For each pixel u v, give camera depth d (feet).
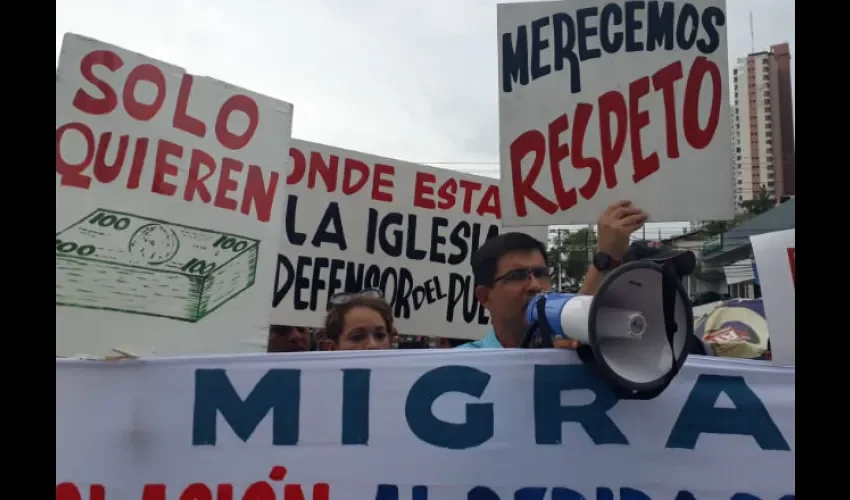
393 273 14.60
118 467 7.59
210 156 8.61
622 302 6.41
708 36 9.62
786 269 7.49
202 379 7.69
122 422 7.64
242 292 8.66
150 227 8.23
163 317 8.21
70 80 7.98
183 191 8.43
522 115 9.89
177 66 8.49
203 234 8.49
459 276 15.11
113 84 8.19
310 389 7.65
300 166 14.02
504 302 11.44
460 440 7.50
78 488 7.55
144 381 7.70
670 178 9.57
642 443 7.38
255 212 8.82
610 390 7.39
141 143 8.26
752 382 7.40
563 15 9.87
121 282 8.05
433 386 7.57
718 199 9.50
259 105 8.92
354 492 7.50
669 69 9.65
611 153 9.70
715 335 10.91
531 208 9.82
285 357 7.70
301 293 13.88
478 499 7.41
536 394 7.49
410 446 7.52
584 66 9.81
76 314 7.82
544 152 9.83
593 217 9.69
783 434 7.30
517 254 11.43
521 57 9.94
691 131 9.57
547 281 11.52
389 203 14.66
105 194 8.04
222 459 7.60
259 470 7.57
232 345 8.55
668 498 7.32
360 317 11.92
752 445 7.33
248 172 8.81
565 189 9.77
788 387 7.35
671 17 9.68
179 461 7.61
